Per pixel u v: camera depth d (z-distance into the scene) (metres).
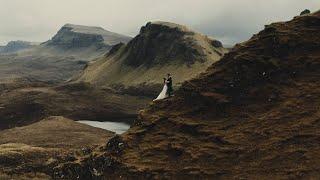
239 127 46.22
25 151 55.81
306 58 51.09
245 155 42.25
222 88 51.81
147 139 48.84
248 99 49.44
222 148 44.03
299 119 44.28
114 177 45.00
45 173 49.88
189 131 48.09
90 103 144.00
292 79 49.62
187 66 195.25
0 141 74.25
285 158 40.28
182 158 44.56
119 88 194.75
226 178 40.47
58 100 139.12
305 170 38.16
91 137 77.69
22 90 149.25
